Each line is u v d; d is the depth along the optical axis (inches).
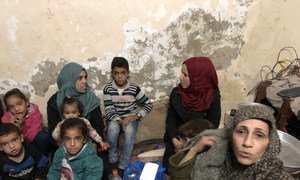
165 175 73.5
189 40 108.0
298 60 116.6
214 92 93.2
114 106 100.7
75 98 89.1
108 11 99.8
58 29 99.3
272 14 109.6
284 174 44.4
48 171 83.6
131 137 97.0
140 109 103.8
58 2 96.3
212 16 106.3
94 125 95.4
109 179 89.1
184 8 103.7
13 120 91.7
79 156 75.9
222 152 48.6
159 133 110.4
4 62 101.3
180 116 92.6
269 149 44.6
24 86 105.0
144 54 107.1
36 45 100.3
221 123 117.9
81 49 103.0
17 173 81.8
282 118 91.7
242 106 47.8
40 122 97.4
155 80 111.3
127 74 99.2
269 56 115.1
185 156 53.8
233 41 110.9
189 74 88.9
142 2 100.5
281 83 106.5
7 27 97.3
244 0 106.0
